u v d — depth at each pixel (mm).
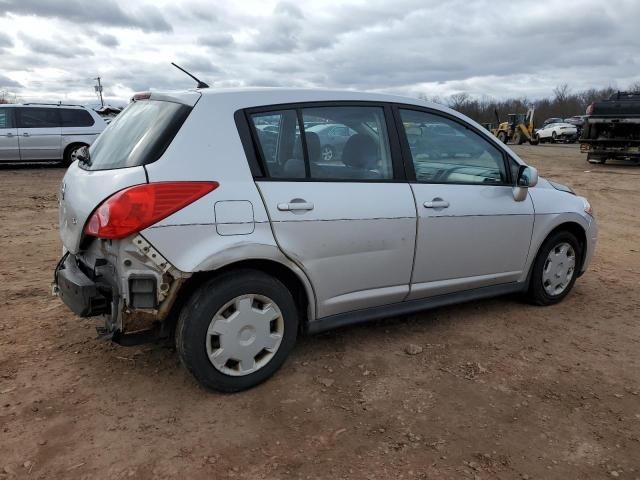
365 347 3871
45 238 7070
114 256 2900
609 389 3373
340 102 3559
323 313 3496
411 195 3707
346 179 3496
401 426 2941
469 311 4605
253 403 3133
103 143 3523
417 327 4246
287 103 3363
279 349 3332
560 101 68750
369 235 3508
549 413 3094
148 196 2834
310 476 2539
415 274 3805
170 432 2844
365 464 2629
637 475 2600
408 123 3822
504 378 3477
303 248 3268
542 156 23875
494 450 2758
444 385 3375
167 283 2914
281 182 3232
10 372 3400
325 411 3066
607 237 7965
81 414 2979
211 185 2996
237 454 2686
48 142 14570
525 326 4312
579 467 2648
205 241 2957
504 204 4195
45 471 2525
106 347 3762
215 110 3135
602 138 18766
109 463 2594
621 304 4883
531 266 4562
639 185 13797
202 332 3027
